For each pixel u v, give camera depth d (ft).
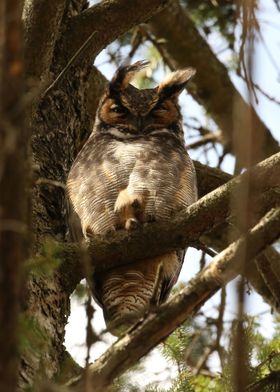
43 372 26.35
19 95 16.80
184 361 32.37
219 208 32.14
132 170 37.04
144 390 27.55
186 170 38.22
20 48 16.99
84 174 37.19
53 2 33.83
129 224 33.06
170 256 35.14
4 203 16.72
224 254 24.43
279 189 33.14
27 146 21.83
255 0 21.34
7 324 16.42
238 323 19.90
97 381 22.48
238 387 19.69
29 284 30.53
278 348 34.09
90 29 39.99
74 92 40.27
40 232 33.78
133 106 42.98
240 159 19.16
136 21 40.37
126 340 24.22
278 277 40.55
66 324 31.99
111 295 34.47
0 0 16.83
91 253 32.83
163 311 24.44
